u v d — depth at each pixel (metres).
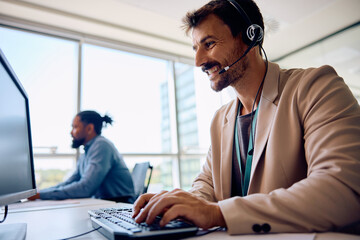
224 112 1.12
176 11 3.31
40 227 0.69
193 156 4.52
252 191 0.81
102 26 3.70
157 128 4.34
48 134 3.34
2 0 3.05
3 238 0.51
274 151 0.77
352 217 0.48
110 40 4.05
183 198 0.56
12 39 3.44
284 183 0.74
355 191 0.49
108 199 2.14
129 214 0.68
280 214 0.48
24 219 0.85
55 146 3.33
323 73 0.76
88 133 2.44
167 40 4.19
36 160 3.21
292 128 0.76
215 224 0.51
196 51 0.96
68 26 3.66
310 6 3.29
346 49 3.87
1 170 0.53
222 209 0.52
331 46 4.05
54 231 0.62
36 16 3.39
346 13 3.49
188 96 4.74
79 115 2.47
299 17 3.54
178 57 4.74
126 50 4.26
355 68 3.77
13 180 0.62
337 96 0.66
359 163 0.51
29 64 3.46
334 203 0.48
